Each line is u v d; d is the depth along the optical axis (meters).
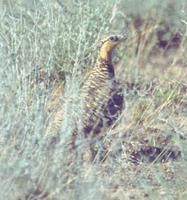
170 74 23.86
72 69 21.17
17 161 14.32
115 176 16.47
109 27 23.19
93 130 16.72
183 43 25.89
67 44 21.70
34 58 20.38
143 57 25.45
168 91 21.78
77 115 16.00
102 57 17.73
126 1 26.34
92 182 14.58
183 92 22.20
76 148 15.40
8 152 14.65
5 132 15.06
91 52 21.61
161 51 26.12
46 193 14.40
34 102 16.81
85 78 19.81
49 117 16.44
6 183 13.89
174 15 26.61
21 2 23.19
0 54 18.05
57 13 22.73
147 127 19.31
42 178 14.41
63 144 14.95
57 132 15.84
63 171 14.65
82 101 16.38
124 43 24.77
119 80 23.00
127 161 17.45
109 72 17.61
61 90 20.38
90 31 22.52
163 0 26.69
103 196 15.24
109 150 16.78
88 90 17.11
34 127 15.53
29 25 22.31
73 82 17.39
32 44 21.42
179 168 16.92
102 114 16.77
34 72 19.78
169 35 26.44
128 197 15.75
